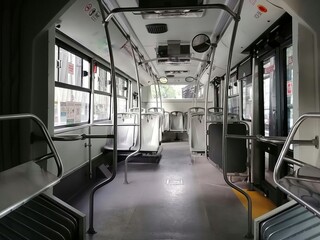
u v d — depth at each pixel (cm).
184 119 985
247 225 267
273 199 328
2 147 211
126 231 254
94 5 280
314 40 205
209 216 290
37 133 217
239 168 385
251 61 418
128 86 721
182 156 662
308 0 197
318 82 206
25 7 208
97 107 491
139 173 484
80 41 344
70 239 183
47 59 221
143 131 586
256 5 264
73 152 368
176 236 245
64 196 336
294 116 224
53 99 233
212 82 802
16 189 135
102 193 369
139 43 471
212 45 327
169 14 311
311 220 177
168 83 964
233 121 412
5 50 209
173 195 360
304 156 214
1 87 210
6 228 165
